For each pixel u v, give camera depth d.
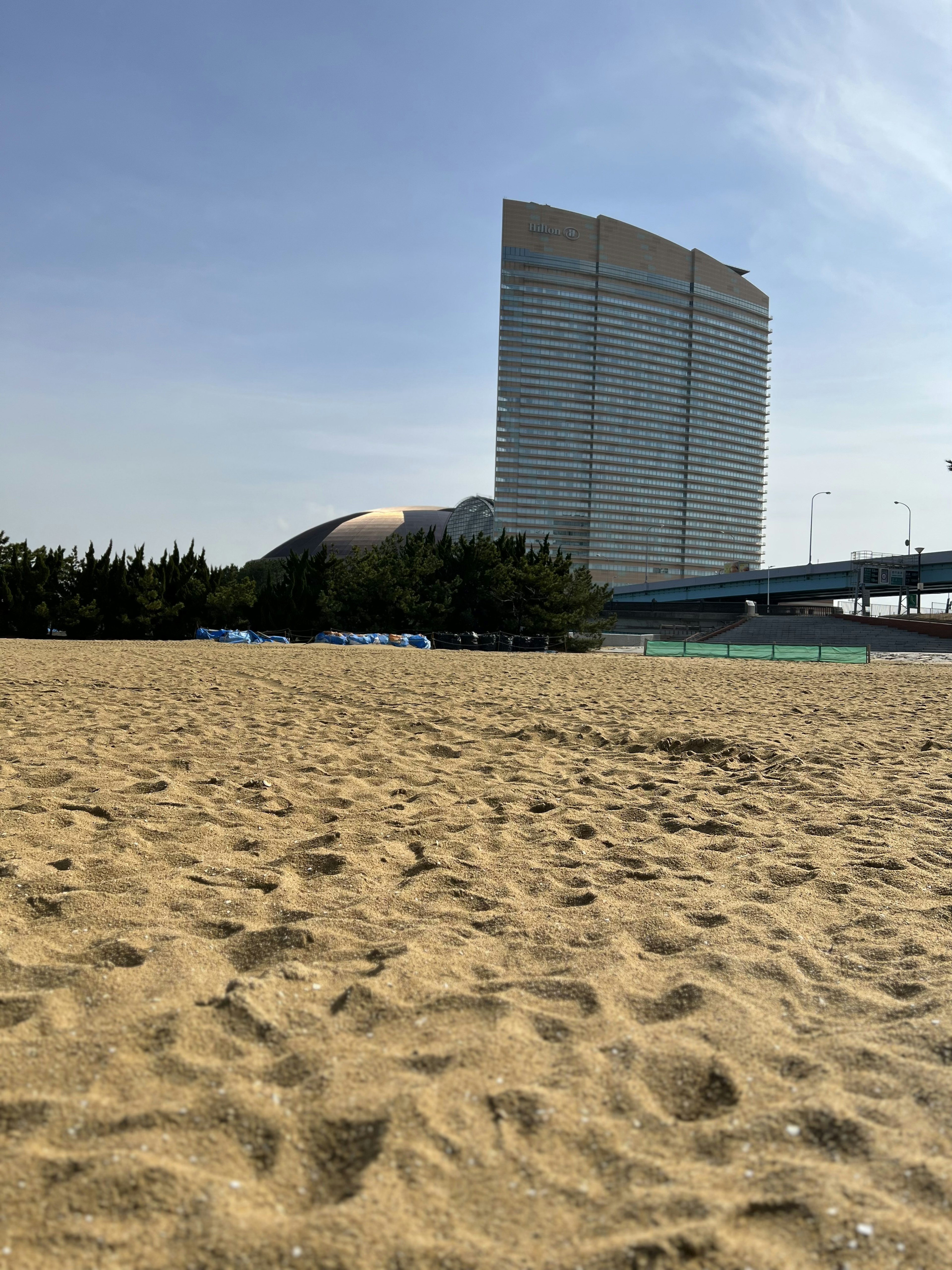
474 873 4.60
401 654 28.11
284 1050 2.57
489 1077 2.42
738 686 17.44
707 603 86.31
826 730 10.51
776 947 3.60
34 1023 2.62
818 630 59.84
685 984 3.06
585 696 14.24
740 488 192.00
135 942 3.35
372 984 2.97
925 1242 1.78
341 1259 1.72
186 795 6.02
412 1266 1.70
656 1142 2.17
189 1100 2.24
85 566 43.34
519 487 172.38
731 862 4.91
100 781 6.29
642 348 180.75
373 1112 2.20
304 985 3.05
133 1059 2.45
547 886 4.43
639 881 4.53
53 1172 1.92
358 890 4.26
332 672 17.45
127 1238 1.75
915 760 8.52
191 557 47.72
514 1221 1.85
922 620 56.66
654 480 181.00
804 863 4.86
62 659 19.77
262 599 49.03
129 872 4.36
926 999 3.02
